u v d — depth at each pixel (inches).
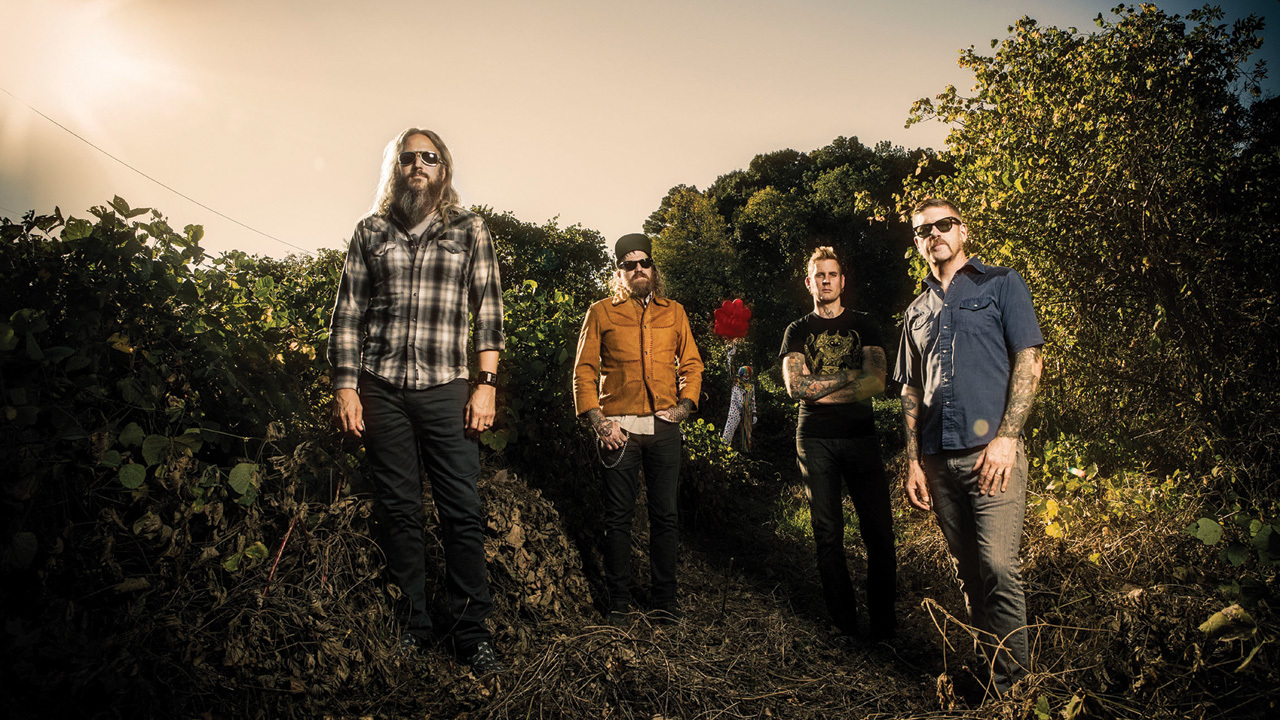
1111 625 89.9
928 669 114.6
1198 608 87.2
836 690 105.3
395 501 101.9
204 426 94.2
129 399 86.6
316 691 86.4
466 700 92.5
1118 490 135.6
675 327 135.6
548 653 103.5
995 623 95.0
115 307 89.3
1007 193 169.3
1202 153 161.8
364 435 102.0
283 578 95.8
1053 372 168.7
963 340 100.0
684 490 214.1
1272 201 155.2
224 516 96.2
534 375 159.6
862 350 135.0
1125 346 163.2
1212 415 145.2
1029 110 185.3
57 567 77.7
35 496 78.5
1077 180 166.9
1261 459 132.6
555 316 172.2
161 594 85.4
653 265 136.6
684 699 98.2
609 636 110.6
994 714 87.3
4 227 86.5
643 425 129.5
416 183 102.6
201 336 97.3
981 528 96.6
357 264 103.0
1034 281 171.6
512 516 122.8
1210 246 155.3
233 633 84.7
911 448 109.7
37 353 78.8
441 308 101.9
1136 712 79.8
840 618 130.0
